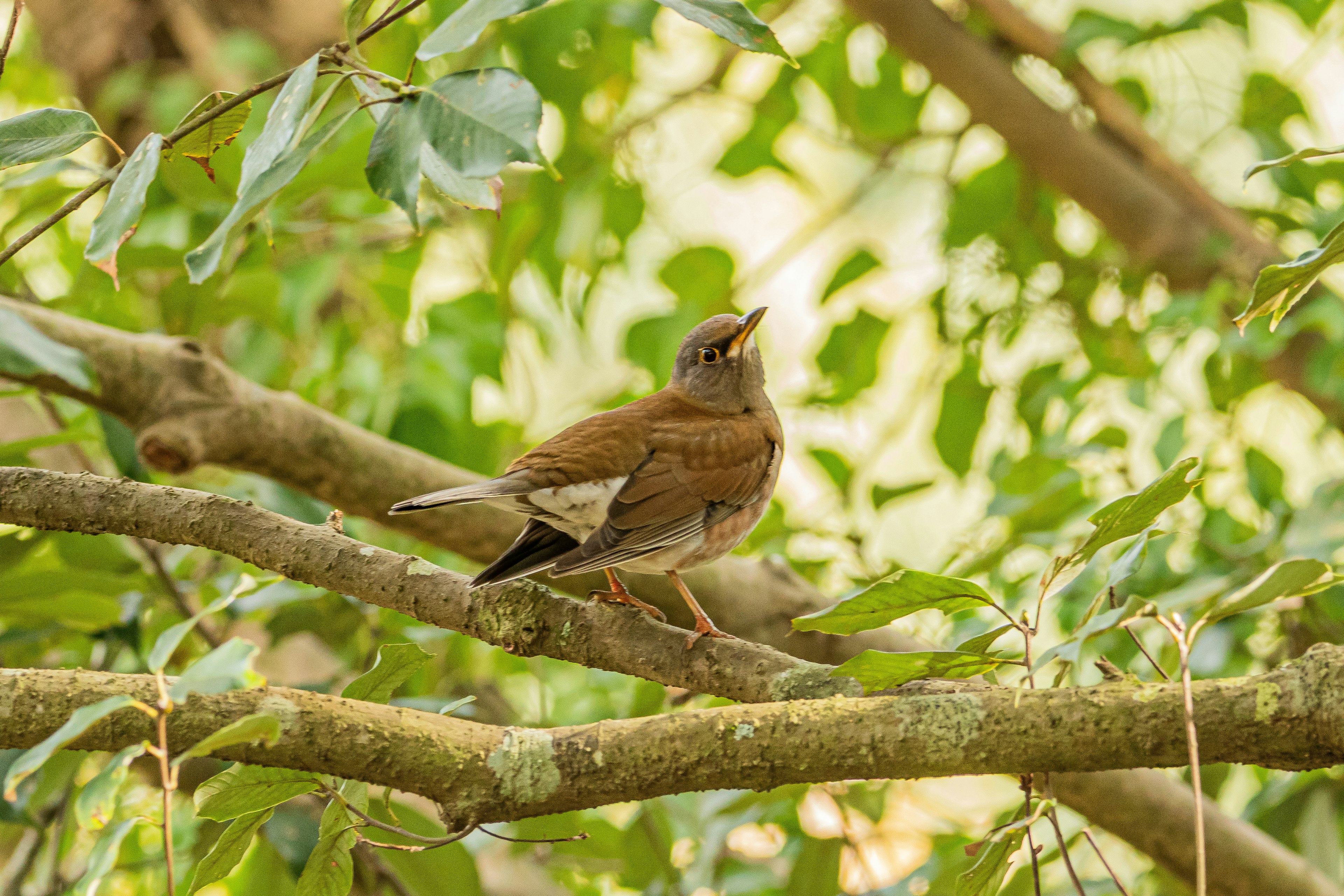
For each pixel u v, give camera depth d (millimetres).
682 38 15102
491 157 4070
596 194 13234
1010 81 12898
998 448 13164
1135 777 8914
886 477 16406
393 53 12633
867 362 13469
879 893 9266
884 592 4891
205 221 10711
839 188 18312
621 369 15328
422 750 5387
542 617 6469
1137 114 14141
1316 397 12273
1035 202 14117
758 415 9305
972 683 5570
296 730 5281
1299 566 4238
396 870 9180
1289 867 8922
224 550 6590
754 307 15336
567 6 12445
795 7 14148
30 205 9578
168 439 8586
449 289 15078
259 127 10055
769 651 6172
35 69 15109
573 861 10750
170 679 5344
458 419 12008
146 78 12320
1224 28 13281
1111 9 14469
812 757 5078
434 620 6527
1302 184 12820
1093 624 4387
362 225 11555
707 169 15078
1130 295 13195
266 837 8500
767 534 12172
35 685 5262
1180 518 10891
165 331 10414
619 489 7781
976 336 13336
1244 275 12258
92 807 3891
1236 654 10961
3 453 8312
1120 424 12703
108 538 9281
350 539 6668
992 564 10742
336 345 13047
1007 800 13141
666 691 10570
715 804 10008
